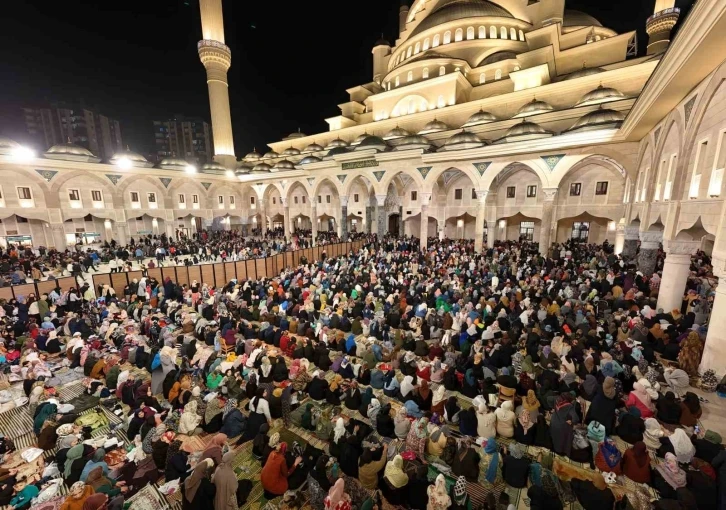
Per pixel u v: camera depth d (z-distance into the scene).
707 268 15.35
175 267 17.77
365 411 6.82
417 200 31.55
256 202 41.03
